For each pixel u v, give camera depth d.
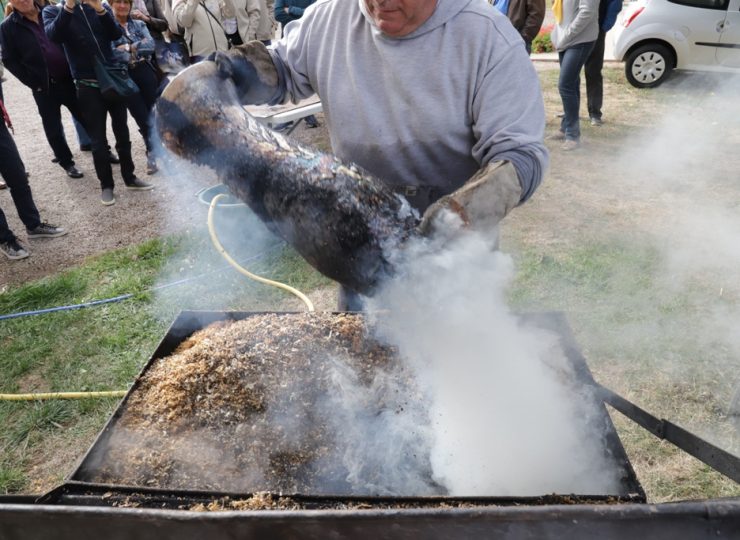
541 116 1.32
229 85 1.35
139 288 3.37
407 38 1.36
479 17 1.32
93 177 5.29
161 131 1.32
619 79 7.50
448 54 1.35
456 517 0.81
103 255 3.82
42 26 4.57
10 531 0.94
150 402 1.41
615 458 1.22
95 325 3.09
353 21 1.45
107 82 4.20
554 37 4.89
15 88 9.45
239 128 1.22
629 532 0.79
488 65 1.32
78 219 4.44
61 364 2.82
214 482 1.21
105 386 2.67
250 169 1.19
